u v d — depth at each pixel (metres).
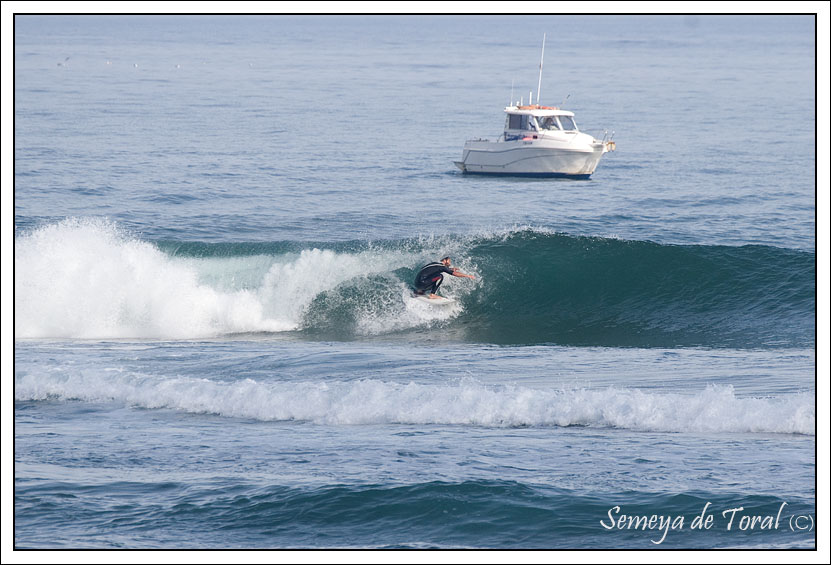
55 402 57.38
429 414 51.91
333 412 52.69
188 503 38.53
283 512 37.53
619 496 38.53
